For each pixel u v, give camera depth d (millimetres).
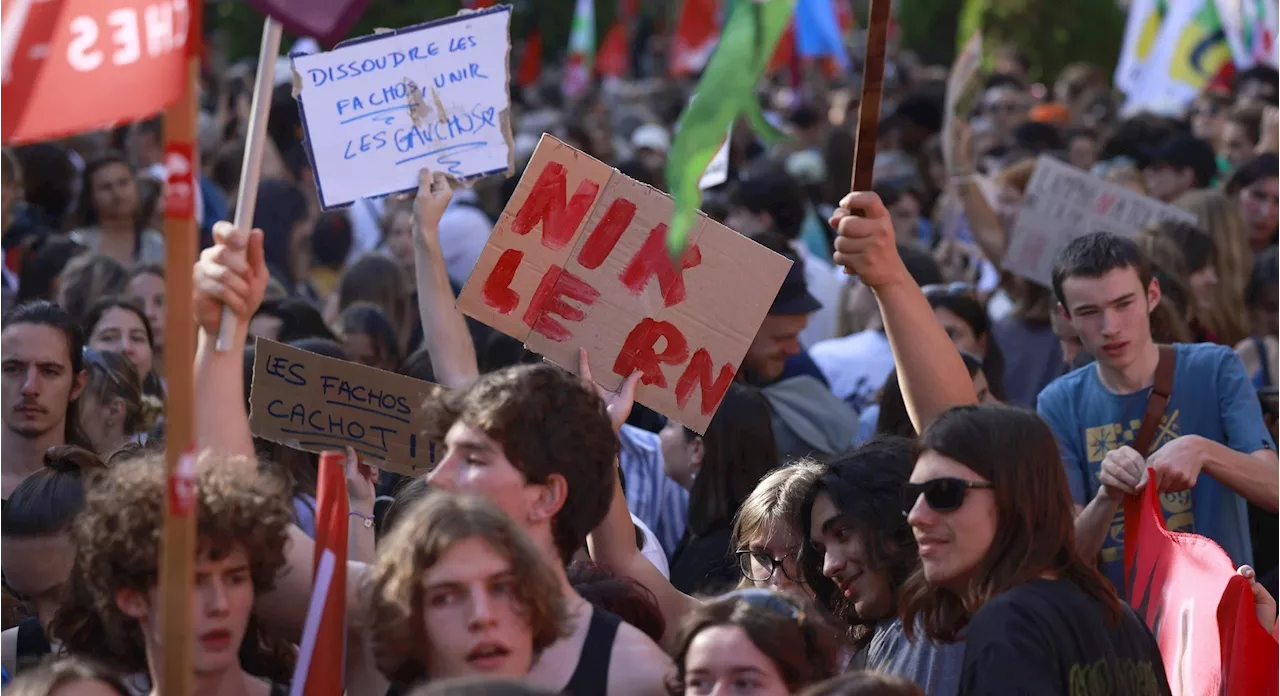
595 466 3344
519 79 25688
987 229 8508
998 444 3215
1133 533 4246
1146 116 11539
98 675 3074
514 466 3242
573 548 3348
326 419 4227
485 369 6340
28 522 4047
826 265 9398
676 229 2877
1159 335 5918
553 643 3055
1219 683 3611
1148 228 6797
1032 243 7402
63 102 2963
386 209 10422
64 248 7703
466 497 2979
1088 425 4973
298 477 4750
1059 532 3229
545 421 3281
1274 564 5172
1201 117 12867
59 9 2963
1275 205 8297
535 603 2918
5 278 7734
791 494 4066
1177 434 4852
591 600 3605
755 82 2916
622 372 4180
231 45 31234
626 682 3146
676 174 2896
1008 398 6785
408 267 9234
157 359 7148
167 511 2672
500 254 4180
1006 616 3082
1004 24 25266
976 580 3221
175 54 2805
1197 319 6770
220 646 3078
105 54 2928
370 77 4777
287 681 3479
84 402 5391
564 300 4191
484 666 2873
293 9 3260
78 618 3352
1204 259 6820
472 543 2881
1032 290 7426
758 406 5305
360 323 6641
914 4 31844
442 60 4781
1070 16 25188
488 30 4781
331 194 4766
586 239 4191
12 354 5078
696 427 4172
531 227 4184
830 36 19359
